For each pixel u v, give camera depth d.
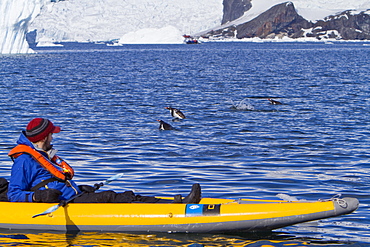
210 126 17.91
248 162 12.36
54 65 63.81
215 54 108.25
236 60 79.12
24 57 83.19
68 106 23.58
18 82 37.81
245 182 10.45
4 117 19.73
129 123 18.53
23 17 81.50
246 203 7.70
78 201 7.67
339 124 18.22
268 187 10.06
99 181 10.58
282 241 7.10
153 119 19.59
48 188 7.49
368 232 7.49
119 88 33.47
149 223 7.31
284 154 13.24
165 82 38.62
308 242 7.08
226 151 13.62
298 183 10.36
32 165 7.47
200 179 10.70
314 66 61.62
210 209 7.35
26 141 7.54
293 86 35.12
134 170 11.52
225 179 10.70
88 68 57.97
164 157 12.90
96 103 24.91
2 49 86.75
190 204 7.52
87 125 18.02
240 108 22.86
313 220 7.22
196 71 52.66
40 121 7.52
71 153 13.31
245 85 36.16
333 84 36.34
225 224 7.25
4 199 7.84
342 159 12.64
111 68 58.22
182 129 17.23
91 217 7.36
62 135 15.92
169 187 10.09
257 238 7.21
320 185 10.21
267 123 18.58
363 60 77.31
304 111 21.92
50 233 7.30
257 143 14.75
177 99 26.97
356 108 22.75
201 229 7.29
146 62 73.31
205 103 25.14
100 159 12.63
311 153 13.36
